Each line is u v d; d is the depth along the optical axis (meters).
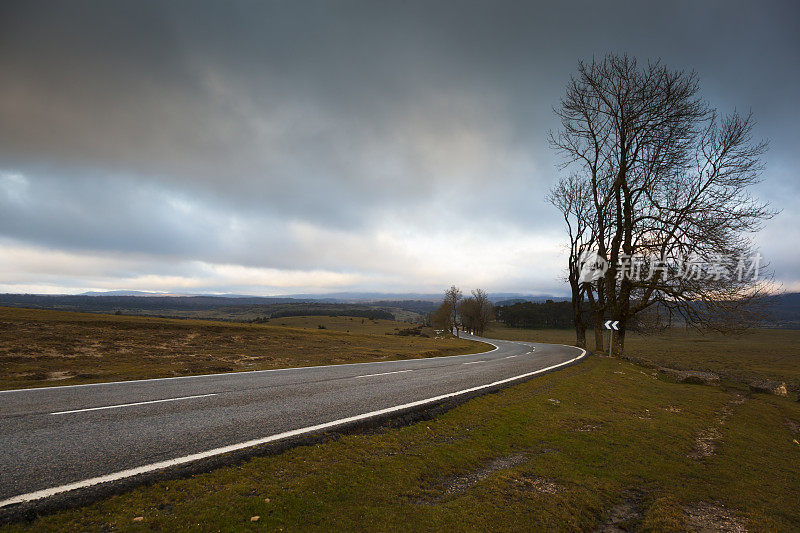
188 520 3.72
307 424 6.78
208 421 6.74
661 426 8.92
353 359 19.27
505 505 4.73
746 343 73.06
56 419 6.53
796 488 6.41
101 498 3.94
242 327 27.53
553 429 7.89
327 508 4.20
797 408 13.84
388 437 6.59
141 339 19.34
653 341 80.31
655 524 4.68
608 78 25.80
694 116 23.00
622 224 25.88
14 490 3.94
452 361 19.36
